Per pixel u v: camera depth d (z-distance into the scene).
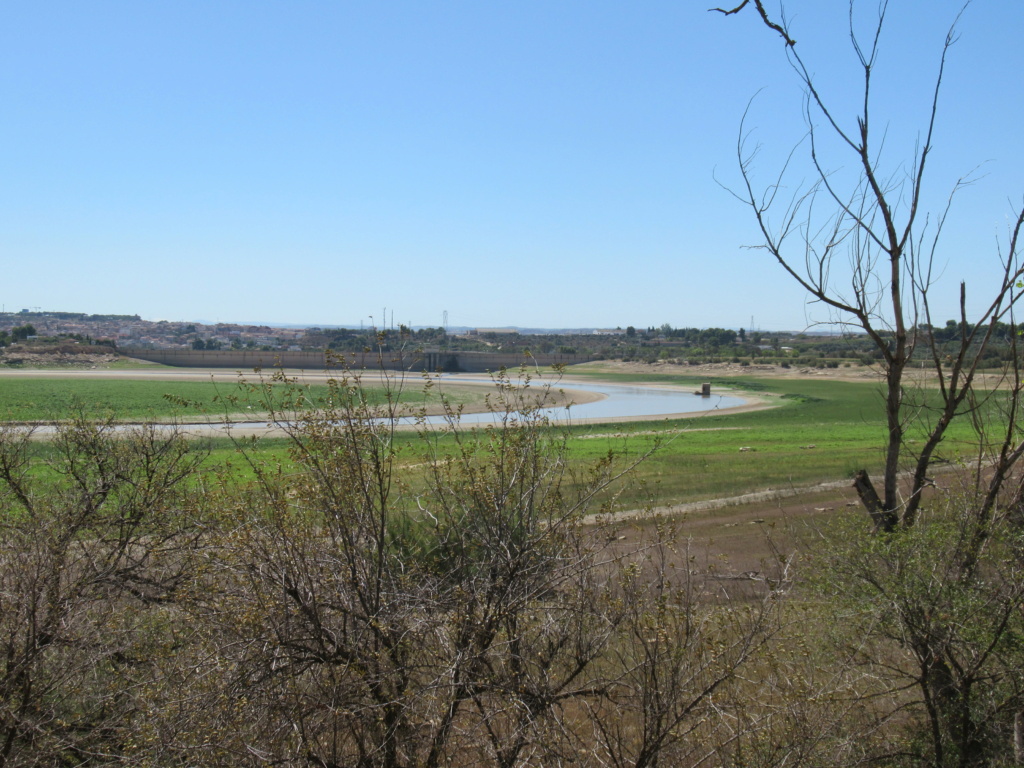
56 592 6.17
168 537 6.75
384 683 5.10
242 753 4.64
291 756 4.66
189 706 4.80
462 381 90.31
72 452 7.87
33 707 5.76
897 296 6.77
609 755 5.30
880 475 24.53
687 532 15.42
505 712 5.05
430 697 5.00
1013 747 5.71
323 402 5.64
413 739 5.02
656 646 5.04
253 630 4.96
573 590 5.52
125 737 5.30
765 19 6.19
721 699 5.18
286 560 5.15
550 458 5.86
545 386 7.91
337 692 4.94
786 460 29.64
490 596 5.30
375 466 5.50
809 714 5.34
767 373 117.31
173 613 5.92
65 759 5.82
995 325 6.68
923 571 5.80
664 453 30.75
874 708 6.05
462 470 5.79
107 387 85.00
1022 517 6.75
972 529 6.11
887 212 6.62
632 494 18.30
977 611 5.64
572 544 5.59
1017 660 5.75
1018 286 6.60
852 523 6.61
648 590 6.21
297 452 5.37
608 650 5.77
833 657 5.98
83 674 6.07
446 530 5.84
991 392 7.59
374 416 5.73
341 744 5.26
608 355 158.88
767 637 5.50
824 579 6.26
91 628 6.27
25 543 6.44
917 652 5.71
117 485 7.59
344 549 5.30
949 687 5.77
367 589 5.30
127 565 7.22
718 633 6.12
